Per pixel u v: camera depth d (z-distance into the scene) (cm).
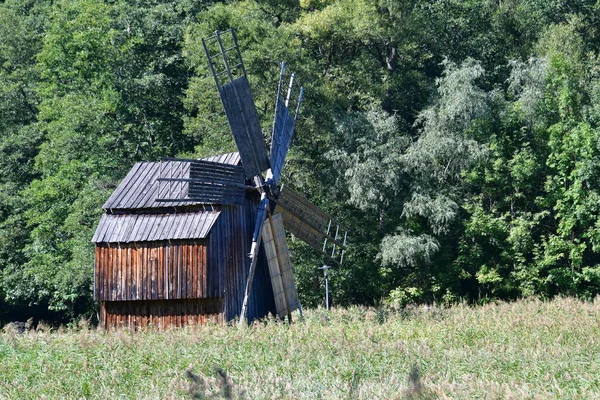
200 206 12119
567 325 10819
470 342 9919
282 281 12562
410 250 19750
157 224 12156
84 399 6881
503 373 7550
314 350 8794
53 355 8812
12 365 8319
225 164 12000
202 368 7956
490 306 13812
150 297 12056
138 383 7425
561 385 6962
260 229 12388
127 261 12244
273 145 13112
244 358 8456
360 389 6544
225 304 11962
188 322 12106
